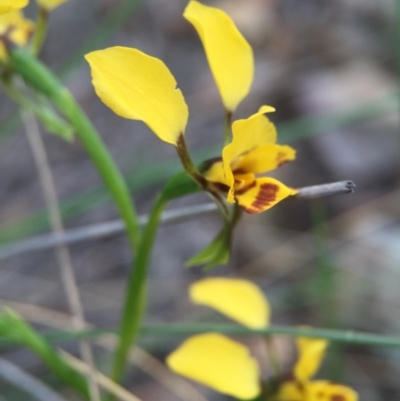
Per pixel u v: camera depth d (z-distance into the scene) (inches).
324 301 8.8
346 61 14.1
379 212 11.4
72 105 7.1
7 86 7.2
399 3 9.6
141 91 6.1
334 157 12.2
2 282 10.2
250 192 6.3
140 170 9.6
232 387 7.1
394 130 12.6
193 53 14.0
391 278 10.2
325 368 9.0
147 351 9.2
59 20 13.7
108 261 10.6
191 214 7.6
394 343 7.2
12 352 9.3
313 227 11.1
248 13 14.9
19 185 11.5
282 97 13.1
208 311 9.8
